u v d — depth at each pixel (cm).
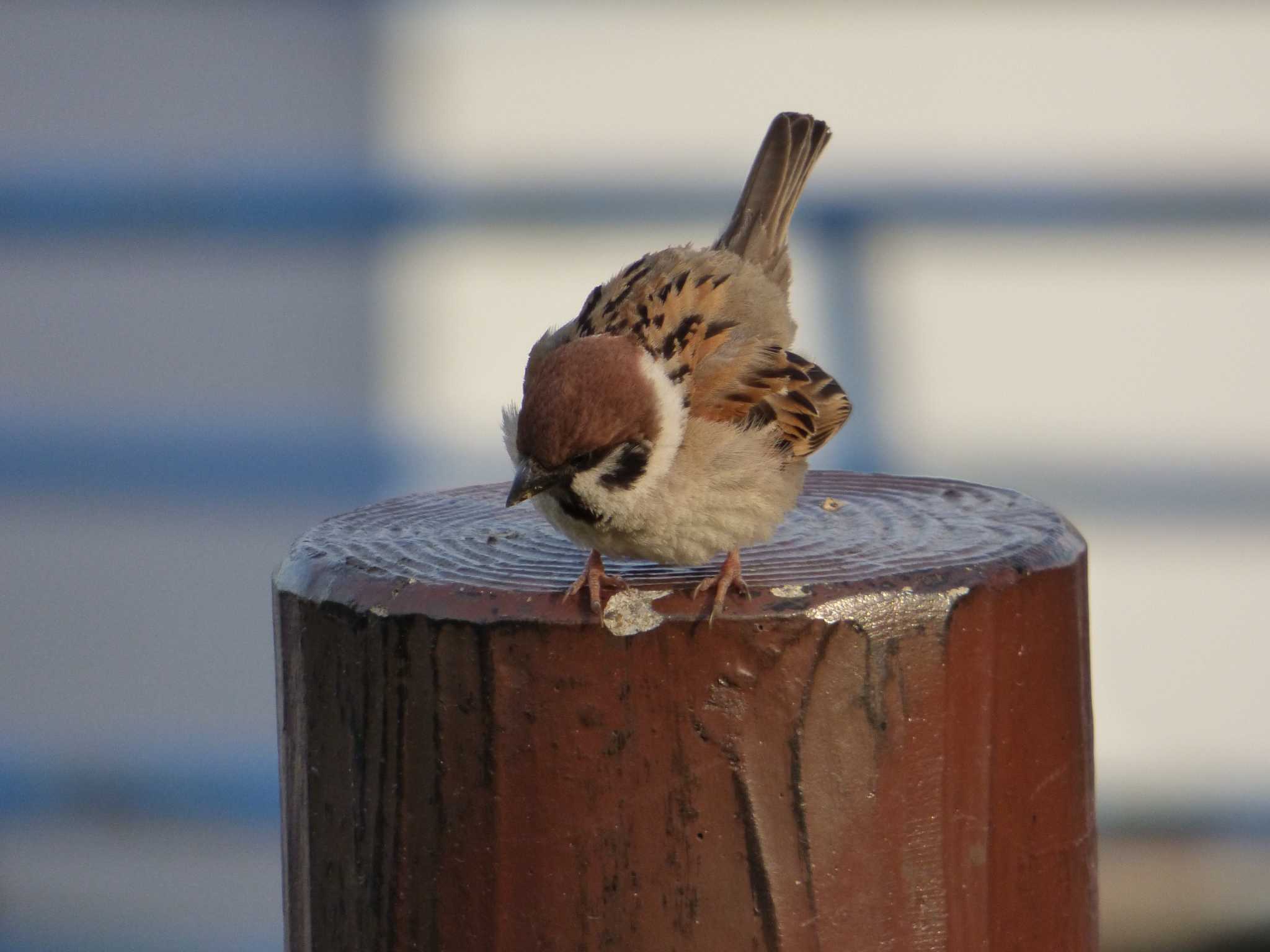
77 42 1177
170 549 1216
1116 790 1181
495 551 454
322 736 407
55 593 1217
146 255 1196
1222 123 1152
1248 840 1172
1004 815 396
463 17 1170
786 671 370
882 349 1185
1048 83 1156
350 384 1205
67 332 1202
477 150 1183
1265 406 1171
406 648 386
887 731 377
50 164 1188
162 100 1185
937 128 1165
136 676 1220
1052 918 410
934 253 1176
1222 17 1139
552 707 374
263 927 1229
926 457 1189
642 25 1165
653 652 370
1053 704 410
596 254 1189
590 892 377
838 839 375
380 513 525
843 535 469
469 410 1206
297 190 1191
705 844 373
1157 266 1166
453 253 1192
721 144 1176
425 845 387
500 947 382
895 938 380
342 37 1178
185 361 1203
